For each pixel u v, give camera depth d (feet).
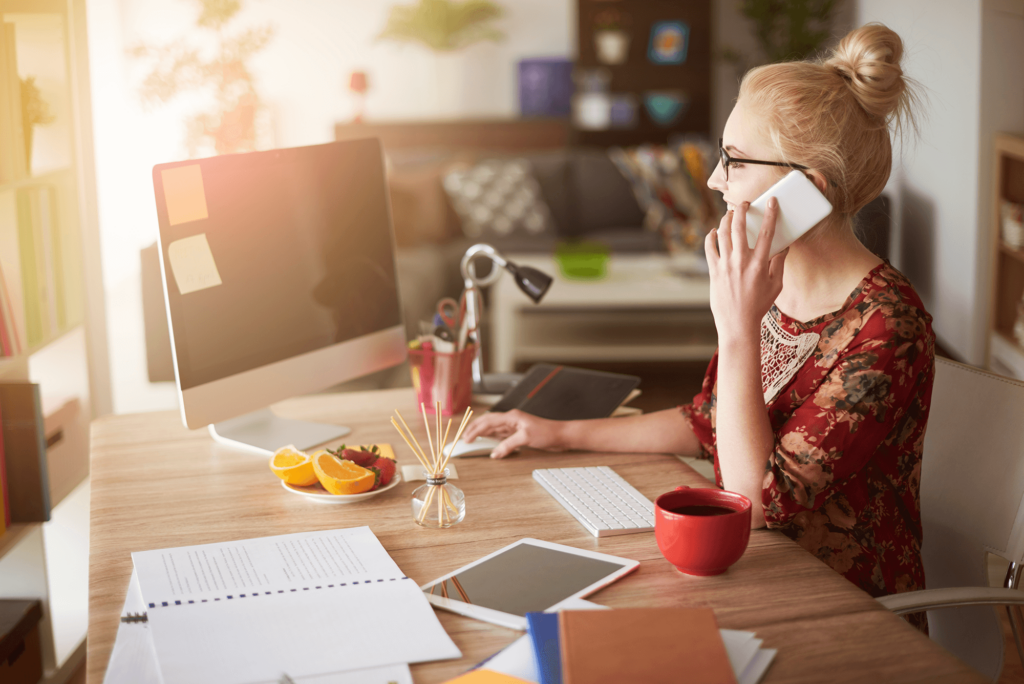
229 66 16.81
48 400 7.23
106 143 19.21
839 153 3.49
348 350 4.96
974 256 10.66
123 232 20.42
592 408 4.80
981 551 3.89
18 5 6.81
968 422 4.01
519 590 2.89
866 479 3.62
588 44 21.35
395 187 16.92
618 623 2.44
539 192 18.01
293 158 4.60
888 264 3.71
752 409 3.45
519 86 21.33
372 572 3.00
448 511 3.47
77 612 7.11
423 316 13.35
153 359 6.25
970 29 10.40
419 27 20.68
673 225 16.58
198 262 4.16
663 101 21.27
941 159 11.71
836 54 3.65
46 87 7.09
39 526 6.15
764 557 3.17
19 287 6.41
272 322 4.52
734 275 3.44
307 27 21.06
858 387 3.37
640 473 4.10
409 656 2.49
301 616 2.69
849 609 2.78
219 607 2.74
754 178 3.60
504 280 13.06
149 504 3.74
